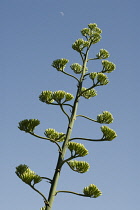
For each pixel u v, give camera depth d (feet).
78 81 25.29
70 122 22.30
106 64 26.43
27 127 22.35
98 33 30.07
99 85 24.84
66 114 22.63
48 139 21.80
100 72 26.53
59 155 20.86
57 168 20.20
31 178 20.24
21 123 22.67
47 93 23.66
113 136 21.84
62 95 23.16
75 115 22.77
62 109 22.93
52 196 19.35
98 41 29.84
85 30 30.19
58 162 20.49
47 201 19.19
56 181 19.79
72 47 28.27
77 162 21.58
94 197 20.51
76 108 23.11
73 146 20.38
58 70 26.17
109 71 26.53
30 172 21.45
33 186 20.26
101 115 23.66
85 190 20.67
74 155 20.33
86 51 27.91
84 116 23.27
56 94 23.15
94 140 21.80
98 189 20.61
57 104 23.17
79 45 28.02
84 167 21.18
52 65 26.40
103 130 21.99
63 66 26.25
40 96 23.95
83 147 20.45
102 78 24.57
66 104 23.15
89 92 29.04
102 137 21.89
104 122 23.50
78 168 21.25
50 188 19.69
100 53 29.04
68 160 20.33
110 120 23.54
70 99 24.21
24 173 20.81
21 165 22.25
